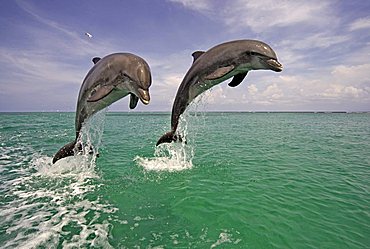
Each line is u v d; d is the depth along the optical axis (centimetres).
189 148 1380
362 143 1691
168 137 774
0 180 789
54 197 654
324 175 863
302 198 645
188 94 688
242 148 1405
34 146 1453
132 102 578
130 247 432
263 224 509
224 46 620
